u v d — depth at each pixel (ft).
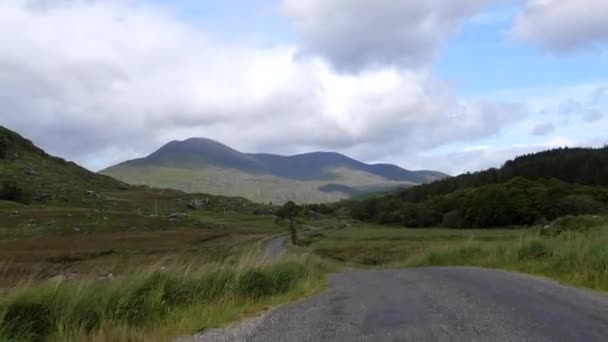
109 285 42.06
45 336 33.91
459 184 577.02
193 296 46.93
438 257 101.55
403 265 111.86
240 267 55.11
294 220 576.20
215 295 48.96
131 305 40.24
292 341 31.17
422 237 277.64
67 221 421.18
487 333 29.14
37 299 35.83
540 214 356.18
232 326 37.91
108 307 38.65
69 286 39.11
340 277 79.87
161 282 45.16
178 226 463.83
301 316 40.37
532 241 75.82
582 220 144.56
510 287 48.24
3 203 492.13
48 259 184.55
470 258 94.43
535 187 383.86
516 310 35.68
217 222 529.04
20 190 561.43
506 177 499.92
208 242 303.27
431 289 51.85
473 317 34.22
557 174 468.75
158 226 450.71
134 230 413.80
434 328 31.60
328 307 44.62
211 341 32.91
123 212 535.60
